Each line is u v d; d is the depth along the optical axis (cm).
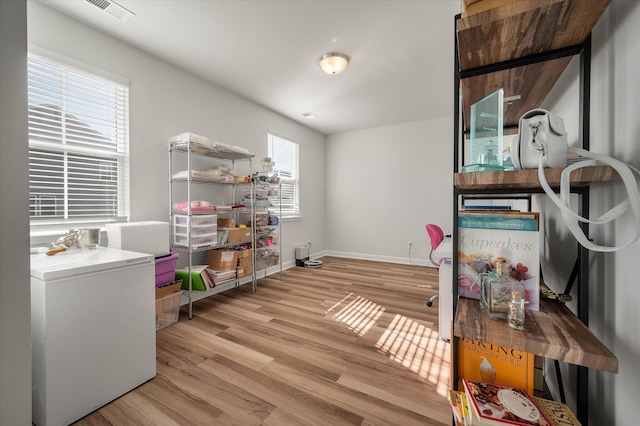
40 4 183
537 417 68
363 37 225
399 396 142
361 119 443
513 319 69
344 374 161
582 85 80
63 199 198
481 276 83
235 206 302
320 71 282
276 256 369
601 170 60
